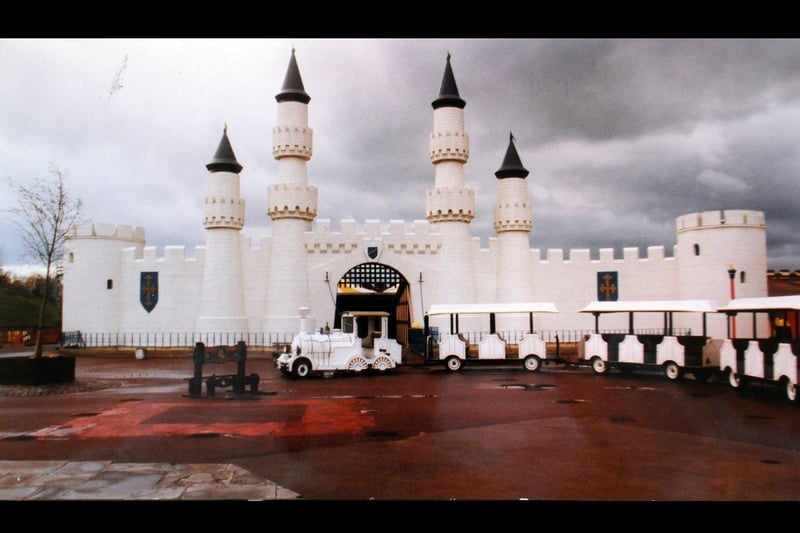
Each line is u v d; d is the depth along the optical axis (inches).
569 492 353.4
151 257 1504.7
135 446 464.1
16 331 1924.2
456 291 1467.8
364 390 801.6
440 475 387.9
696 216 1413.6
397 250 1480.1
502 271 1520.7
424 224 1488.7
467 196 1489.9
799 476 386.6
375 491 354.6
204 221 1453.0
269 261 1475.1
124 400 703.1
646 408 643.5
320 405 668.1
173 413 612.7
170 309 1487.5
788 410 631.2
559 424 554.6
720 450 454.6
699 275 1403.8
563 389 805.2
